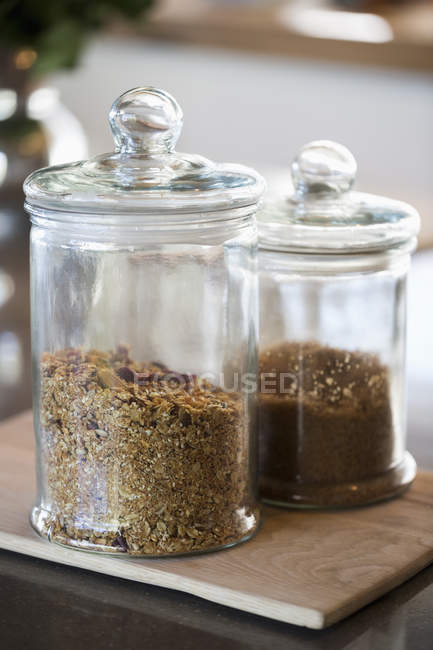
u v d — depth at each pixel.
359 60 2.62
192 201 0.92
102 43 3.08
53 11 1.55
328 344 1.02
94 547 0.95
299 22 2.87
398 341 1.04
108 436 0.95
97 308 0.95
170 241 0.95
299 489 1.02
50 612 0.91
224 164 0.99
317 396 1.02
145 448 0.95
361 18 2.92
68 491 0.96
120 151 0.97
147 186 0.93
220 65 2.90
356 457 1.03
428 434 1.16
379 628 0.90
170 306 0.96
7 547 0.98
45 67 1.59
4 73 1.58
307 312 1.02
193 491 0.95
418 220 1.03
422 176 2.65
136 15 1.67
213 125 2.98
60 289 0.96
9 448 1.11
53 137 1.63
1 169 1.60
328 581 0.92
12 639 0.88
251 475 0.99
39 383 0.98
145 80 3.04
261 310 1.03
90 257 0.95
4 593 0.93
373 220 1.01
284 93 2.82
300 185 1.03
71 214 0.93
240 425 0.97
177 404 0.95
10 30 1.55
